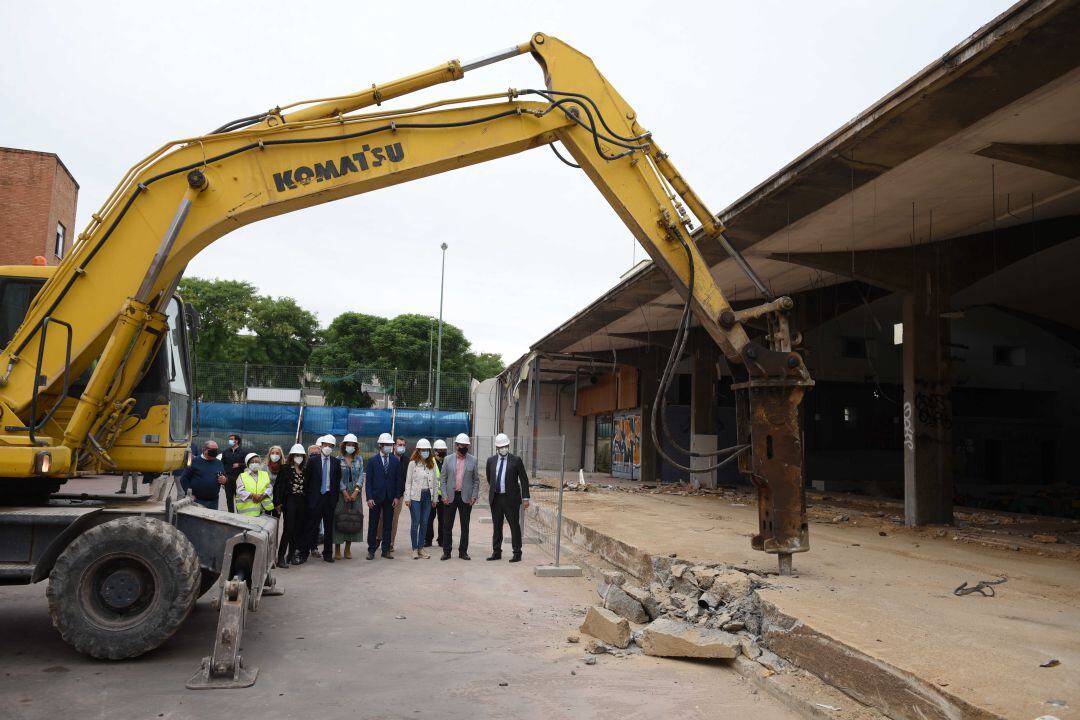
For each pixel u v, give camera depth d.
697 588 7.82
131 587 6.04
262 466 11.33
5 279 6.99
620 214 7.81
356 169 7.06
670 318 23.86
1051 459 26.19
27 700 5.02
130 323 6.52
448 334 52.47
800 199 11.75
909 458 13.84
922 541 11.66
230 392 33.03
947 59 7.63
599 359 31.45
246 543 6.42
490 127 7.37
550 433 39.19
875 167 10.35
